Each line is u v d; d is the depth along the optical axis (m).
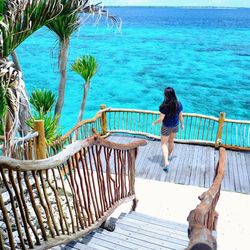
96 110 18.88
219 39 52.44
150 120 16.84
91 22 7.13
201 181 7.10
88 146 3.49
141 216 4.93
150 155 8.38
